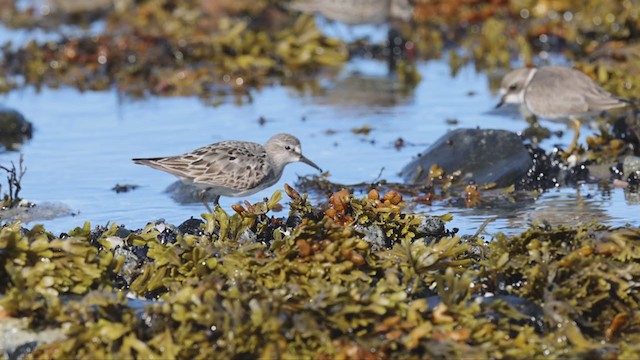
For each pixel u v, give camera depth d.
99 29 30.69
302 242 11.90
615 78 23.34
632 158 17.98
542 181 18.06
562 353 10.73
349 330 10.62
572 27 27.48
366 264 12.09
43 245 11.70
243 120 22.30
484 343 10.55
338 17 29.08
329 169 18.89
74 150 20.20
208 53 27.16
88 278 11.67
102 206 16.83
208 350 10.41
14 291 10.96
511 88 20.89
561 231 12.46
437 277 11.43
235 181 15.77
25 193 17.52
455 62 26.72
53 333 10.80
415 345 10.41
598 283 11.63
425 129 21.41
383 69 27.52
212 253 12.29
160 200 17.23
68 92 25.20
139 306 11.08
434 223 14.01
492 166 18.12
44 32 30.59
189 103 24.00
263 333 10.48
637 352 10.65
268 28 29.53
